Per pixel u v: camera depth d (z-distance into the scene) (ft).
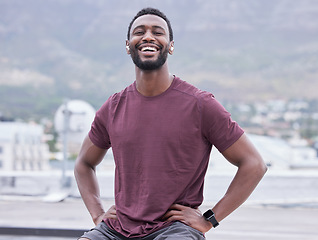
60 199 17.12
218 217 4.84
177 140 4.82
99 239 4.87
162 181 4.80
